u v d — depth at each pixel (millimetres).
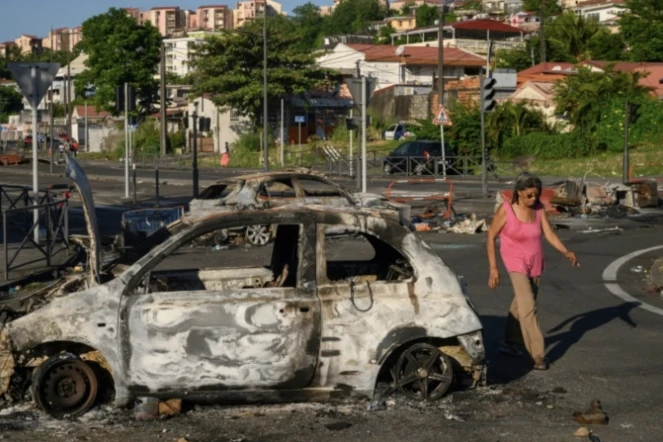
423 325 6688
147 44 84812
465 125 46812
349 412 6645
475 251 16516
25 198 19453
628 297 11906
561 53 82188
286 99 68125
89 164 61438
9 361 6559
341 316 6570
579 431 6207
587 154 47062
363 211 6902
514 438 6160
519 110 49594
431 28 101625
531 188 7828
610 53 76500
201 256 16141
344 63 84312
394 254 7766
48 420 6438
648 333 9680
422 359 6879
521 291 7918
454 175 41906
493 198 27953
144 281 6488
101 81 83438
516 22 117875
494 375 7812
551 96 54500
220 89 65625
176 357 6367
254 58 65938
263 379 6453
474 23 99750
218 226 6625
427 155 42688
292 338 6469
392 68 82250
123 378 6367
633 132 46719
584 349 8883
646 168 42031
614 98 47781
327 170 46750
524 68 81875
